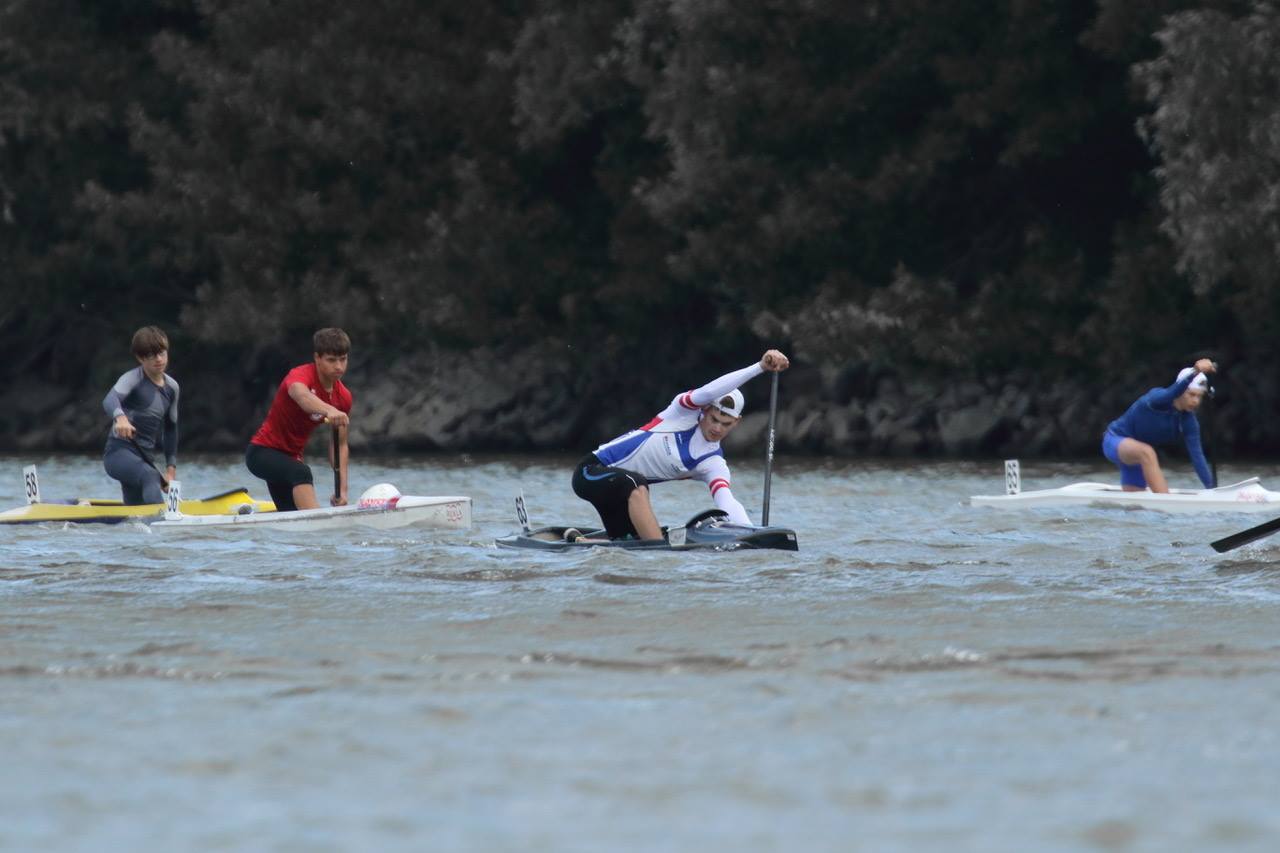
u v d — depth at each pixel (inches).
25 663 864.3
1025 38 4220.0
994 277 4456.2
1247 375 4399.6
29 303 5674.2
